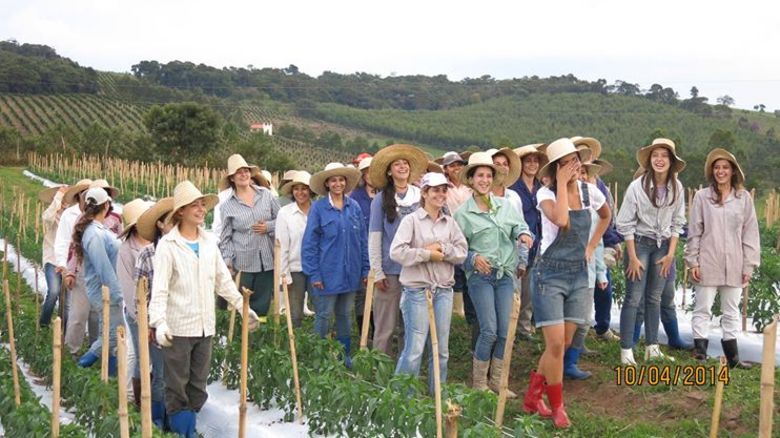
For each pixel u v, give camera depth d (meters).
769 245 18.66
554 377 6.96
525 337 9.70
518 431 5.82
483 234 7.41
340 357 8.52
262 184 11.05
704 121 104.12
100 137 62.69
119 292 8.46
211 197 6.96
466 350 9.59
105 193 8.63
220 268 6.95
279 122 128.25
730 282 8.56
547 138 106.44
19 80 111.62
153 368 7.27
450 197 8.84
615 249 9.34
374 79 165.25
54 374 6.05
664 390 7.87
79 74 120.19
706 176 8.76
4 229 20.22
